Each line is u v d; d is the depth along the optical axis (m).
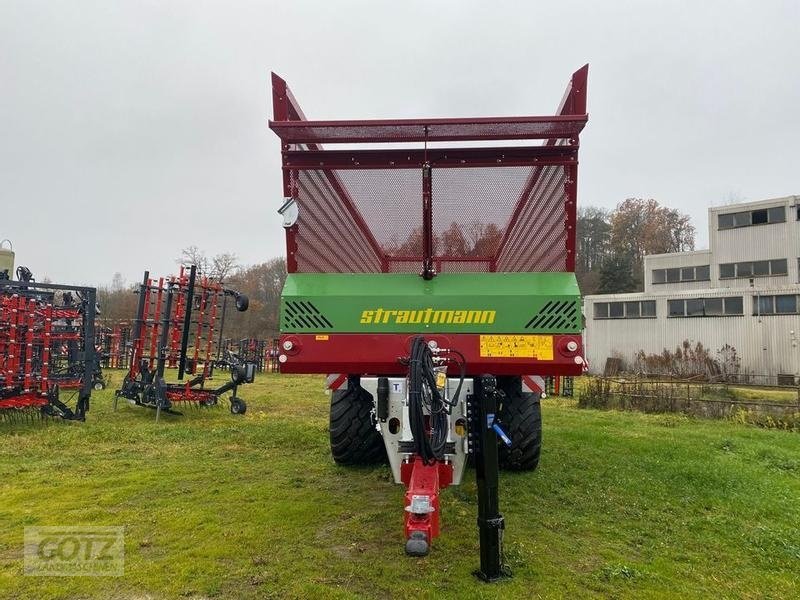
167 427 8.23
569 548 3.72
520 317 3.55
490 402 3.22
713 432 9.31
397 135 3.61
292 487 5.01
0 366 8.64
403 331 3.60
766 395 16.67
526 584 3.12
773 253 28.14
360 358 3.61
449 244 3.82
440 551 3.57
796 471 6.30
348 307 3.64
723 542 3.91
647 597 3.02
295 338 3.66
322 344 3.64
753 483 5.48
